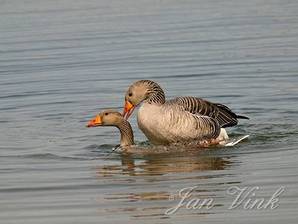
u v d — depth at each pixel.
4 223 12.01
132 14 33.47
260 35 27.95
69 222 11.96
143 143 16.72
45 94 21.30
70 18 32.84
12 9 35.78
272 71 22.66
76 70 24.02
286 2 35.16
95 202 12.81
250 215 12.09
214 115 16.73
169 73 23.03
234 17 31.89
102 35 29.11
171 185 13.58
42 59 25.77
